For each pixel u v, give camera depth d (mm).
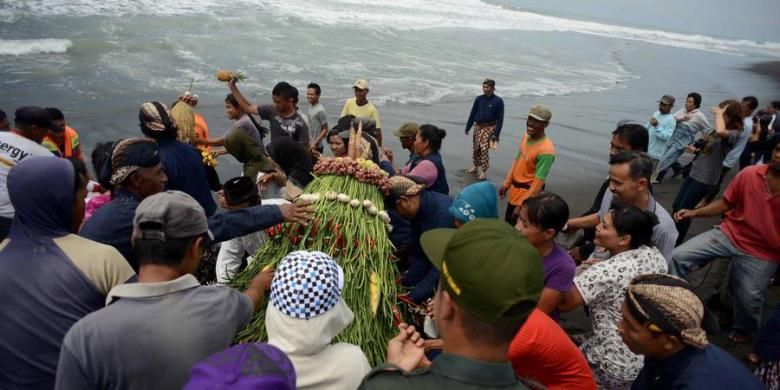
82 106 9195
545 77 18297
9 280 1982
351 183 2836
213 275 3850
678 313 1939
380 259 2668
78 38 13195
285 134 6078
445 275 1386
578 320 4664
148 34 14539
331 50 16531
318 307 1836
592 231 4449
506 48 23109
